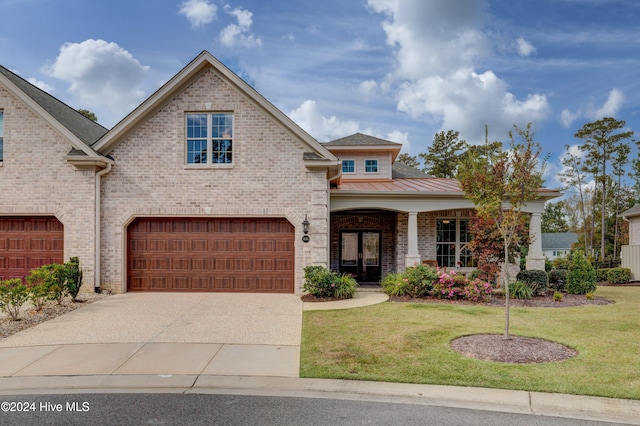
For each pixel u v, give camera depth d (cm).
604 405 470
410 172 2273
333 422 440
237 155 1238
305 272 1182
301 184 1236
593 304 1113
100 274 1219
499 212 737
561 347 687
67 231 1202
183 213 1231
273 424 437
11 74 1304
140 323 870
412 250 1459
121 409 478
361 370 580
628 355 638
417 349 671
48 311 966
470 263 1647
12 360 641
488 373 560
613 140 3650
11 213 1207
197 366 610
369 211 1728
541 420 443
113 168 1232
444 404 484
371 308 1020
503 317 916
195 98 1241
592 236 3875
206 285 1246
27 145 1212
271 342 728
